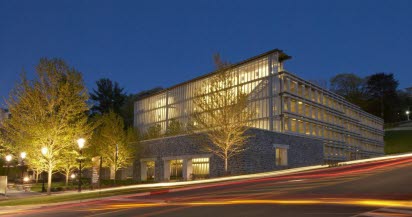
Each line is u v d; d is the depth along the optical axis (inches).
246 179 1146.0
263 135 1680.6
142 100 3245.6
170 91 2920.8
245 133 1585.9
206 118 1578.5
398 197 536.4
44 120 1195.9
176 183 1284.4
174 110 2844.5
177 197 776.9
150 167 2140.7
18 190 1528.1
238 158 1546.5
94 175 1092.5
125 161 2037.4
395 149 3668.8
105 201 825.5
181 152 1808.6
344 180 805.2
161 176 1920.5
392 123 4899.1
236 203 579.8
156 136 2411.4
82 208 705.6
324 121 2423.7
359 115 3097.9
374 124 3425.2
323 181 826.8
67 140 1214.9
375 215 404.2
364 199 531.2
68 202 847.7
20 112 1212.5
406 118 5290.4
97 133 2034.9
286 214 444.5
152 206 641.0
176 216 495.2
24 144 1229.1
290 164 1831.9
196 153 1717.5
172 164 2005.4
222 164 1585.9
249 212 482.0
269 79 2133.4
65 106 1205.1
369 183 721.0
